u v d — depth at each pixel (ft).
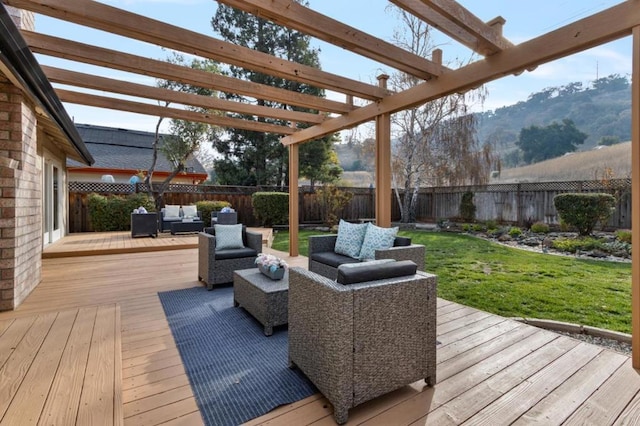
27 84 8.71
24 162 11.40
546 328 9.55
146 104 14.46
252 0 7.28
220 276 13.35
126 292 12.73
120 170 40.22
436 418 5.54
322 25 8.35
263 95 12.52
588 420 5.45
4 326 7.89
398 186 41.32
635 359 7.07
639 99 6.89
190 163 50.11
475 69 9.85
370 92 12.80
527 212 31.45
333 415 5.64
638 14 6.75
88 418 4.57
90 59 9.41
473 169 34.32
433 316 6.47
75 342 7.00
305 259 19.53
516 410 5.72
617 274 15.21
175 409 5.74
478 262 18.17
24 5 7.14
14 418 4.52
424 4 7.87
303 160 48.42
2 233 10.37
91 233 29.19
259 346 8.28
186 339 8.63
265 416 5.61
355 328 5.57
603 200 23.84
